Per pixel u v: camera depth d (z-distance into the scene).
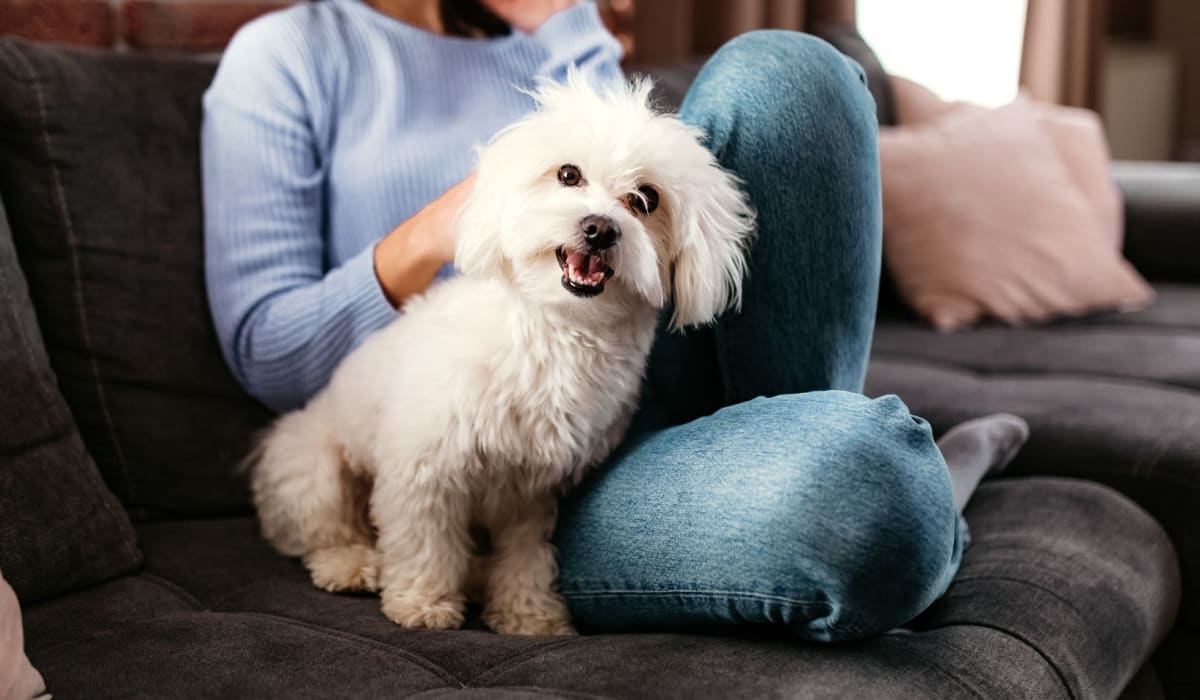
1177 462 1.31
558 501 1.04
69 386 1.15
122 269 1.19
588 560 0.96
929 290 1.91
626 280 0.91
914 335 1.86
